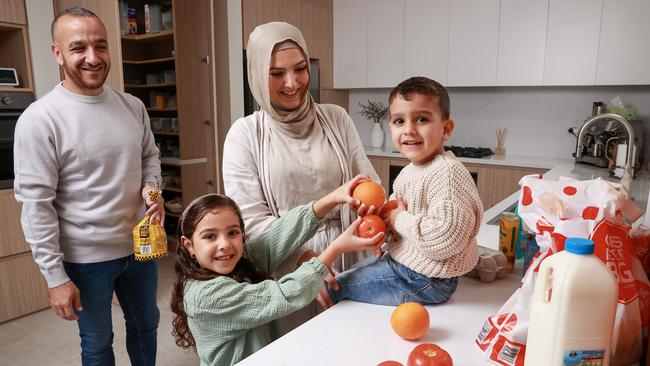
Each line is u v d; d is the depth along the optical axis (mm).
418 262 1001
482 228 1756
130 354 1901
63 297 1493
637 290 805
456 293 1131
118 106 1693
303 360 827
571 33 3549
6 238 2588
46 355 2312
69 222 1598
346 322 977
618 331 757
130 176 1690
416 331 875
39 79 2760
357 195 1114
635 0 3271
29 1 2672
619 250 792
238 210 1123
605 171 3271
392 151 4602
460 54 4047
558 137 4062
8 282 2623
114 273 1702
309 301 1044
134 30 3893
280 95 1324
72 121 1542
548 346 641
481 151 4238
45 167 1482
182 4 3586
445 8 4051
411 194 1032
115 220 1664
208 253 1051
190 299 1047
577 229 810
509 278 1242
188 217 1073
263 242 1269
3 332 2533
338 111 1561
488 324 843
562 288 623
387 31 4402
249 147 1394
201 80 3785
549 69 3682
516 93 4207
